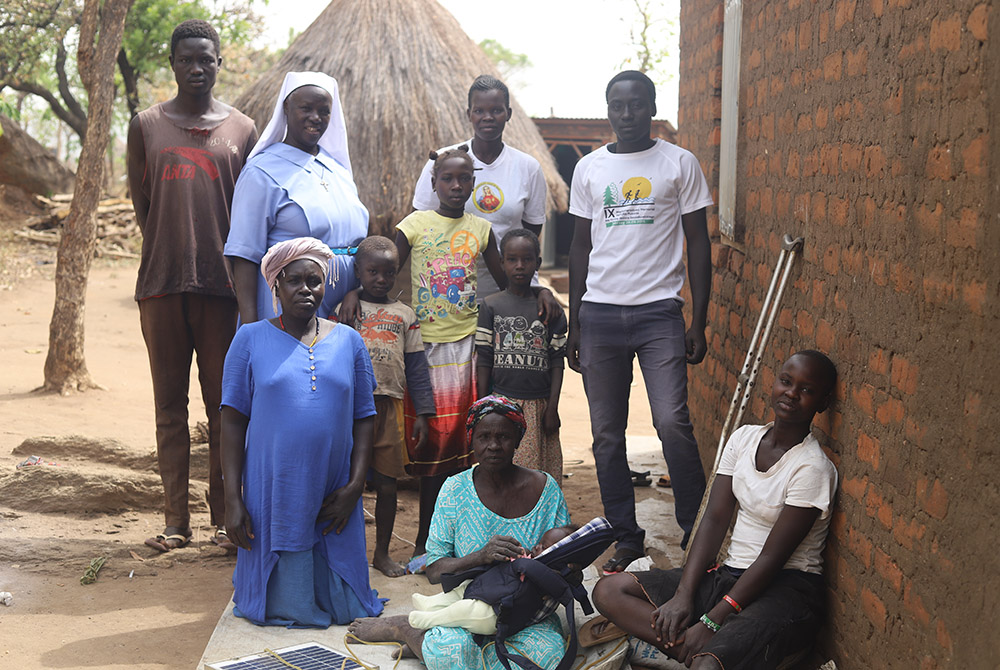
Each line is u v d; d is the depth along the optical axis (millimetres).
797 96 4332
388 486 4812
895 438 3137
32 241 20984
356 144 9625
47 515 5633
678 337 4926
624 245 4934
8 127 23453
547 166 11703
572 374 12500
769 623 3523
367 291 4809
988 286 2537
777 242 4664
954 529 2719
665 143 5027
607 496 4969
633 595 3834
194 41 4977
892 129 3189
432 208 5379
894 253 3166
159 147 5000
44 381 9898
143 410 9117
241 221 4707
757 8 5113
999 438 2486
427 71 9898
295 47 10047
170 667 3871
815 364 3678
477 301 5309
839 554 3643
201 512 5863
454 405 5000
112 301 16047
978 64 2576
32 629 4211
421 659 3812
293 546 4090
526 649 3752
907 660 3023
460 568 3857
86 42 9445
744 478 3840
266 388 4125
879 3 3314
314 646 3926
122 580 4832
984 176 2549
